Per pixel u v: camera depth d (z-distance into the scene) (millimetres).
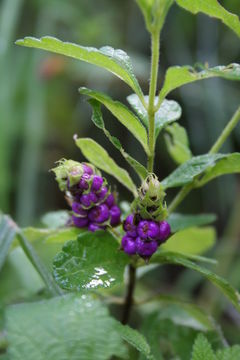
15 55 738
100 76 753
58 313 293
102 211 349
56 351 288
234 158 358
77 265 342
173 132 391
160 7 332
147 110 347
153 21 334
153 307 485
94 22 786
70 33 795
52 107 771
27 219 641
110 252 347
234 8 677
